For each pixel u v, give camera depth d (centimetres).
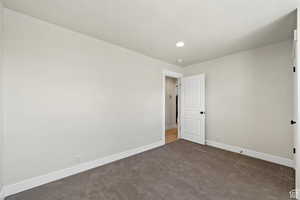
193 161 262
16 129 172
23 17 176
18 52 173
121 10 168
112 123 266
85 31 219
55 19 188
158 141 353
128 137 292
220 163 253
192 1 152
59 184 190
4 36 164
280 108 251
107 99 259
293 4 155
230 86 319
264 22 192
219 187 184
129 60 293
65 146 210
